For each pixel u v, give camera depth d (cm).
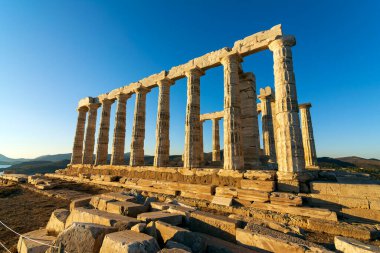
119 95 2275
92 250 449
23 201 1319
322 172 1129
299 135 1102
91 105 2591
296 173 1009
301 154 1071
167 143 1786
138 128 1991
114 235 447
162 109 1823
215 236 630
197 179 1374
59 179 2336
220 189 1135
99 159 2283
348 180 1070
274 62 1259
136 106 2058
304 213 820
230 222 618
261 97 2186
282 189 1014
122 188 1631
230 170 1239
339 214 803
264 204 937
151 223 536
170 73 1847
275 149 2261
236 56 1458
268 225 673
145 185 1553
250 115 1650
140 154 1958
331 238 656
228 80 1425
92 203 858
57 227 671
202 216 677
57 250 465
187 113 1598
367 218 757
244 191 1037
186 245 487
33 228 820
